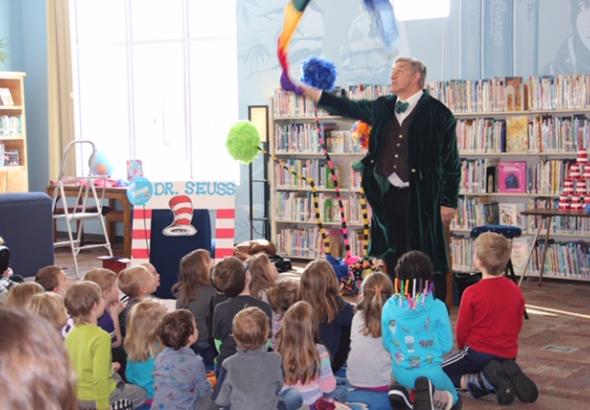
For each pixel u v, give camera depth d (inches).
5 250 179.2
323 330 147.7
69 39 401.4
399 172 182.1
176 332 123.8
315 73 197.5
